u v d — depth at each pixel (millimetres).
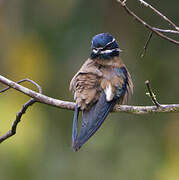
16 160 14430
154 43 15375
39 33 15906
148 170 14555
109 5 15602
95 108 9148
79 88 9281
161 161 14695
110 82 9391
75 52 15352
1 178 14211
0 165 14297
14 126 9297
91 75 9391
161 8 15203
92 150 14875
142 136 15062
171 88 15102
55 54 15609
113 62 9789
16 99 15195
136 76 15281
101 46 9789
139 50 15516
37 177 14469
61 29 15633
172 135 15078
